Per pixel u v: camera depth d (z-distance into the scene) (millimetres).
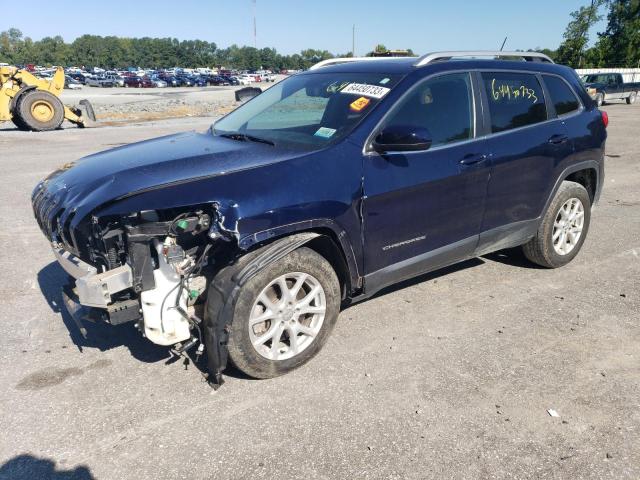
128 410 3039
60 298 4496
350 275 3516
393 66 4031
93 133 16938
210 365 3137
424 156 3729
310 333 3410
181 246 3131
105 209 2883
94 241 3051
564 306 4305
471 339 3799
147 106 29609
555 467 2615
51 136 16203
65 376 3373
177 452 2715
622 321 4059
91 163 3611
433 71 3906
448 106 3934
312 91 4156
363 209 3441
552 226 4801
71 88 61375
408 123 3695
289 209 3096
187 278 3086
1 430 2881
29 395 3178
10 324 4051
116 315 3002
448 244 4039
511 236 4500
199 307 3256
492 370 3416
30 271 5074
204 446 2754
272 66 177500
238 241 2939
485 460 2660
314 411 3021
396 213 3621
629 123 18172
